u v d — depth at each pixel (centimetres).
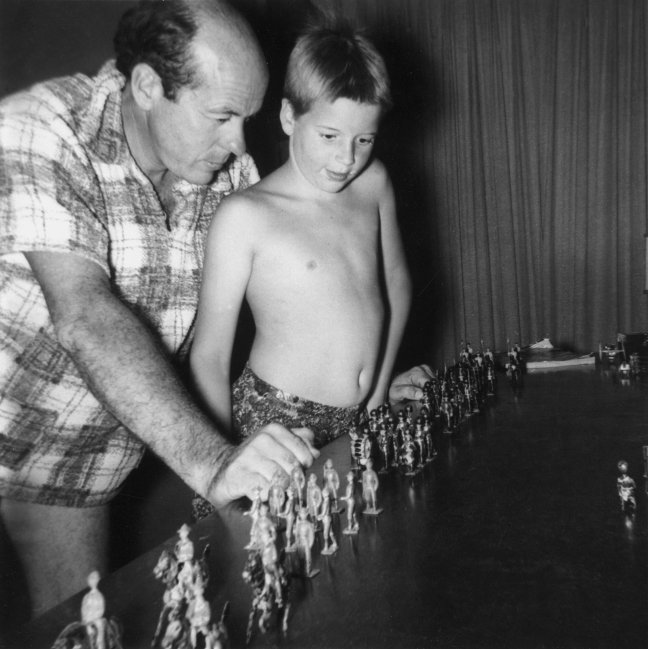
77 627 71
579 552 95
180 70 150
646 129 588
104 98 173
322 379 192
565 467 136
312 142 183
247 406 197
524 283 621
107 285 155
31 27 216
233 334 195
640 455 142
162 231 190
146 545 243
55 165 157
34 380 174
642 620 77
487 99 616
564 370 258
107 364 136
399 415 156
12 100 161
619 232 602
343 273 195
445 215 623
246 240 187
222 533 109
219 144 163
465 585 87
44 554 187
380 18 603
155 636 76
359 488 132
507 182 618
